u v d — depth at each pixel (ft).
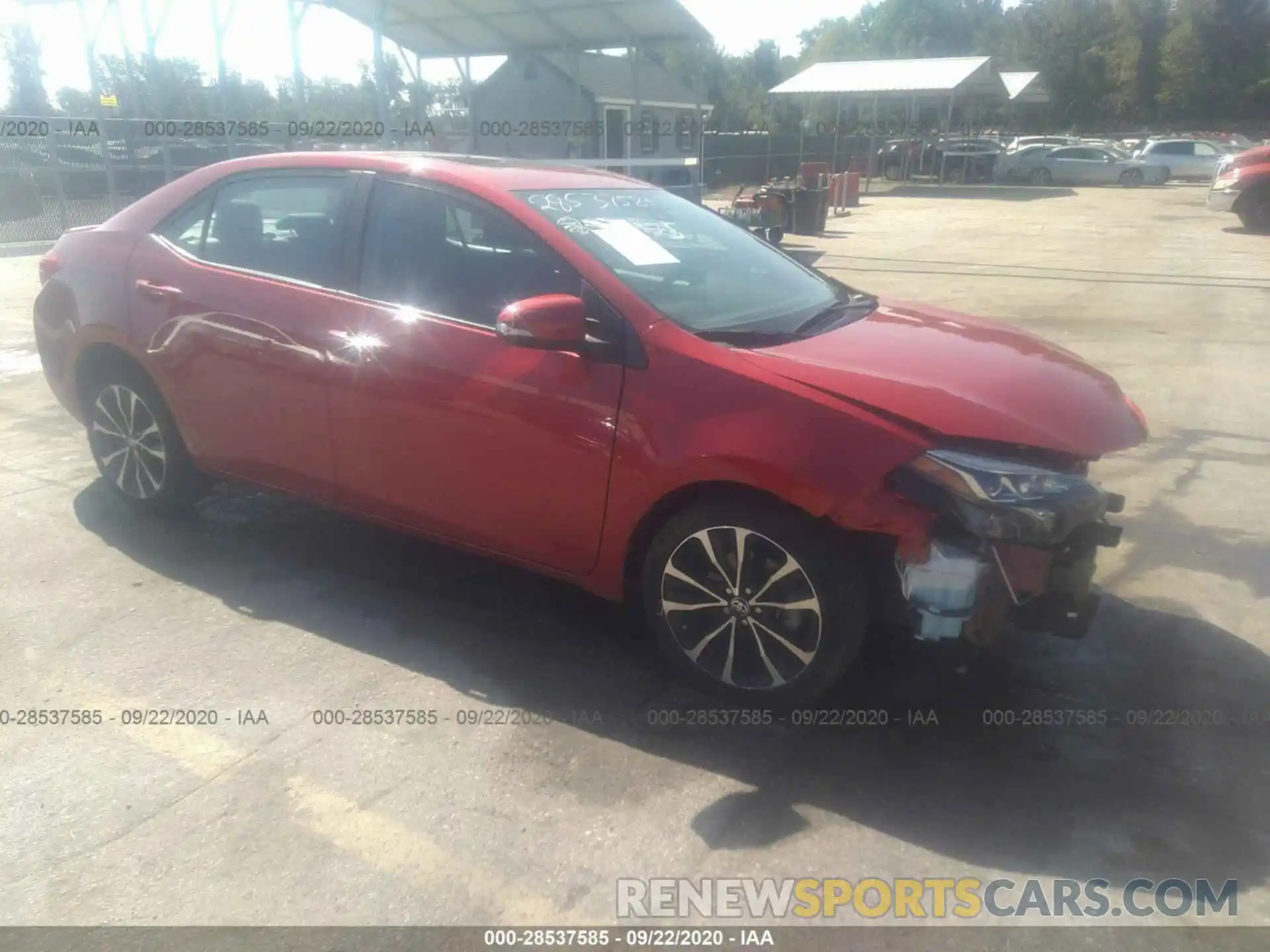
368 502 13.01
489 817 9.36
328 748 10.32
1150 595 13.91
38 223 50.08
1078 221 70.44
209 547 14.96
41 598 13.32
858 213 78.54
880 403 9.86
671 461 10.43
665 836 9.14
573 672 11.80
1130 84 199.21
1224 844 9.11
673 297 11.55
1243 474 18.72
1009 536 9.45
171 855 8.84
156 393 14.89
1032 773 10.04
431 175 12.62
